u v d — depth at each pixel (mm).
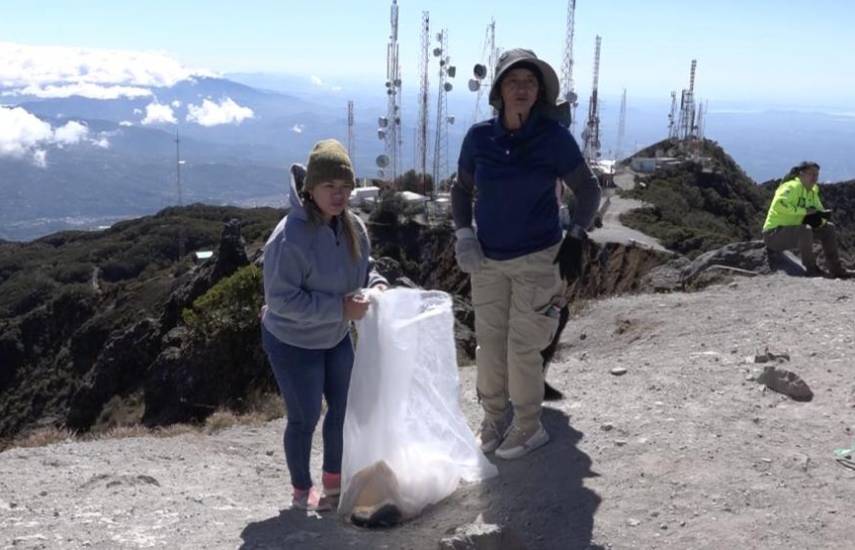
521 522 4336
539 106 4836
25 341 38312
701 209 56375
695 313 9922
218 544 4441
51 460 7027
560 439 5449
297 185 4520
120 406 16438
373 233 35750
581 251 4754
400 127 47781
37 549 4484
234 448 7484
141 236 68250
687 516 4160
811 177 12039
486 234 4988
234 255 19734
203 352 12477
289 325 4523
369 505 4605
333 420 4863
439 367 4891
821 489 4348
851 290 10156
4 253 71875
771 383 6289
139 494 5711
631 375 7176
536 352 5082
